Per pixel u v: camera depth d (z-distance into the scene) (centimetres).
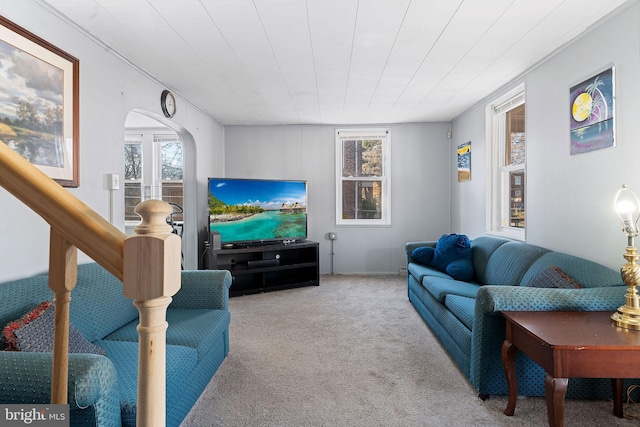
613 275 213
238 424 185
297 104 437
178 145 553
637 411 191
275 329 322
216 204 446
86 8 215
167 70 320
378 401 206
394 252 550
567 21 236
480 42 268
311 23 239
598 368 151
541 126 306
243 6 217
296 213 518
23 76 191
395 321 343
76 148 230
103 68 265
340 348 280
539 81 308
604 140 233
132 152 556
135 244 64
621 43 219
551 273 236
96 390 112
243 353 271
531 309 195
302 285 480
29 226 199
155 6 215
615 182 225
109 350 180
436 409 198
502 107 391
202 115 468
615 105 224
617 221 224
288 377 234
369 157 560
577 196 260
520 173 366
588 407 195
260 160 552
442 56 293
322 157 552
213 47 274
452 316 265
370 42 269
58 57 216
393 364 253
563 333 162
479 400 206
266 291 455
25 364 114
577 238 261
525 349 175
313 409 198
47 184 65
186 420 188
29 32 194
